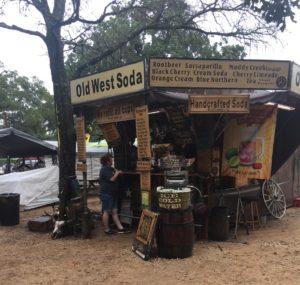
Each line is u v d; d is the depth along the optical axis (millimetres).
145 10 9883
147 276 5223
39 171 11461
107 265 5738
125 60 10445
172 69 6434
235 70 6633
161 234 6000
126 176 8266
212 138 7676
